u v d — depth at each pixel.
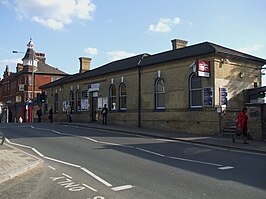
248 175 8.64
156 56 25.62
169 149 13.68
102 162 10.63
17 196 6.84
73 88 36.03
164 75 23.31
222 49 20.97
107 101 29.34
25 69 62.72
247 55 22.47
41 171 9.40
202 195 6.73
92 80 32.09
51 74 63.75
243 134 15.77
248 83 21.77
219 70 20.06
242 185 7.55
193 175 8.62
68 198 6.64
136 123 25.64
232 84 20.72
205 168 9.59
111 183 7.84
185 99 21.48
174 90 22.38
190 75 21.31
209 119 19.78
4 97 75.69
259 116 17.05
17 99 64.81
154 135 19.14
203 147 14.66
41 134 19.75
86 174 8.90
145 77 25.12
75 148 13.86
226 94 20.14
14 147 14.42
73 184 7.81
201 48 21.31
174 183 7.77
